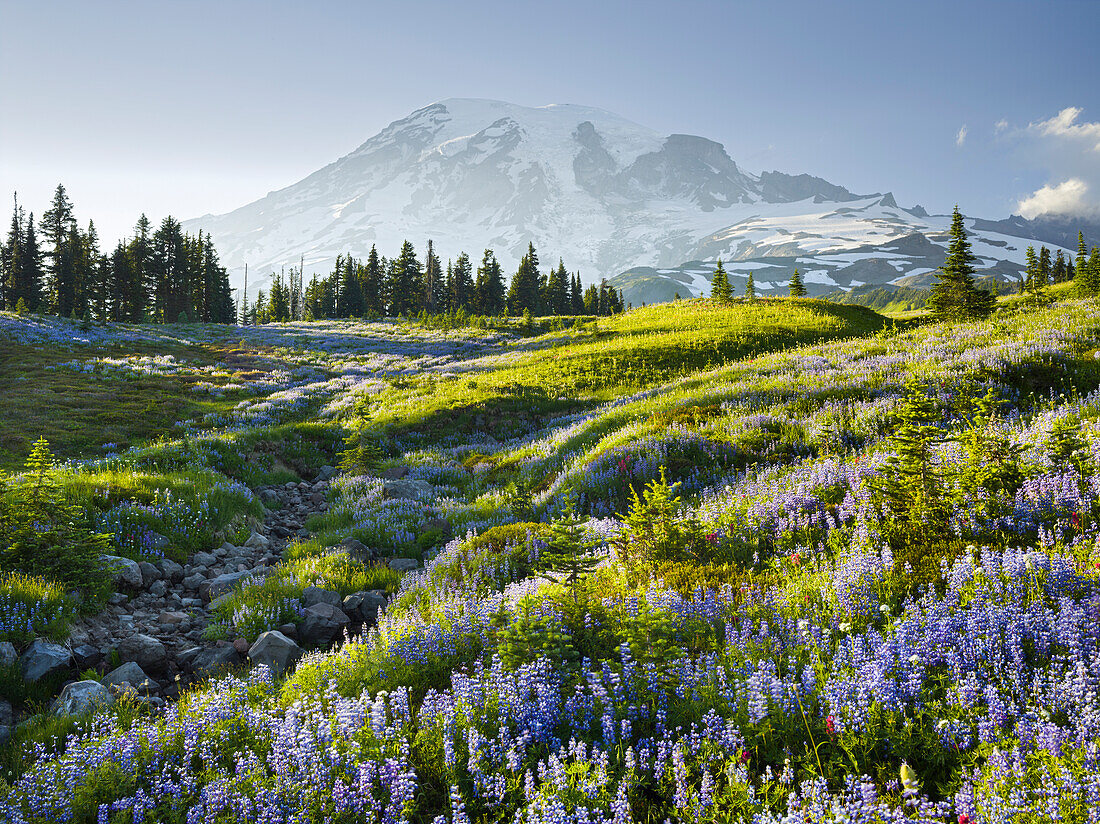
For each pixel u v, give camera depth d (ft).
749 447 46.26
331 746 16.37
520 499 47.67
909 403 28.76
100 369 151.74
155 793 15.71
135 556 37.76
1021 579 19.58
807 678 16.30
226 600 33.37
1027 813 11.57
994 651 16.53
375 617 32.55
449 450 82.89
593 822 13.20
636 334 174.70
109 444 86.22
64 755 16.85
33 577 29.55
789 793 13.34
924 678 16.22
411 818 14.64
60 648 26.04
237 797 14.96
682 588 24.64
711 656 18.35
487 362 156.15
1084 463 26.89
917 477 27.30
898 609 20.34
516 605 23.57
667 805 14.05
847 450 41.57
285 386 143.95
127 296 334.85
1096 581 18.67
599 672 18.54
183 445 66.33
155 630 31.04
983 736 13.82
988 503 25.54
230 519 47.93
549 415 98.99
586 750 15.89
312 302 456.45
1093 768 12.20
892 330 99.71
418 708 19.08
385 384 132.05
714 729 15.56
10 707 22.65
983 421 33.68
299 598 33.22
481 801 14.80
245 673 25.88
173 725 18.65
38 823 14.71
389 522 47.78
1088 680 14.33
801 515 30.96
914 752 14.24
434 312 420.77
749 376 77.30
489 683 18.20
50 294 334.03
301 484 68.33
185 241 378.32
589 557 25.22
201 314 387.75
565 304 476.54
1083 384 48.16
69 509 33.86
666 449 49.03
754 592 23.41
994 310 156.56
